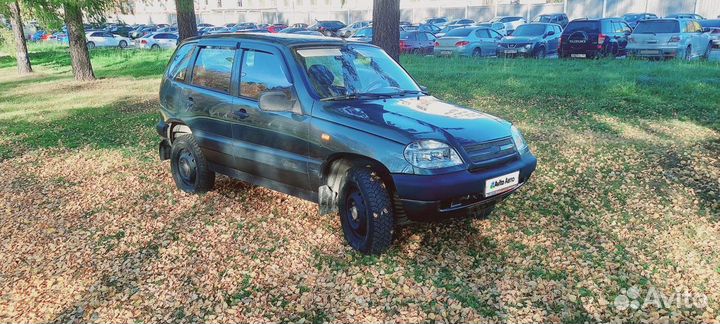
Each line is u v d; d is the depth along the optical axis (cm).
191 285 394
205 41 561
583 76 1297
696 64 1423
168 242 466
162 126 611
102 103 1304
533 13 4416
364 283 387
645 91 1073
